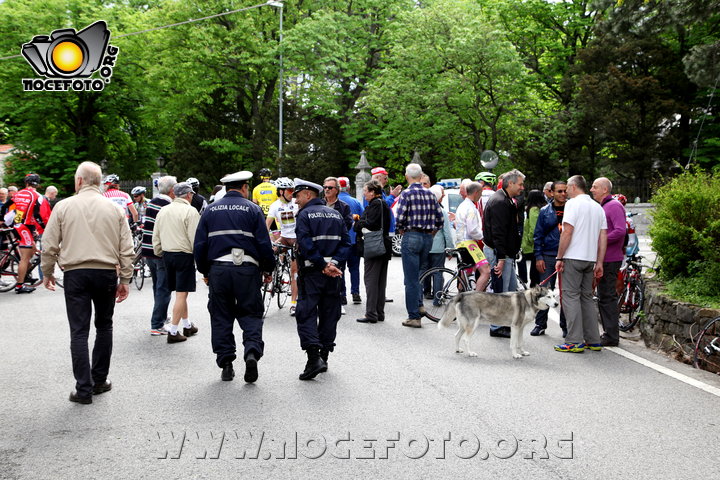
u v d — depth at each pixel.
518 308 6.64
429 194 8.42
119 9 34.59
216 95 35.91
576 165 30.12
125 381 5.70
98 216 5.22
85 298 5.19
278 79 34.84
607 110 28.23
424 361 6.46
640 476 3.73
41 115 35.59
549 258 8.00
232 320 5.77
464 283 8.88
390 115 30.88
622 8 19.41
